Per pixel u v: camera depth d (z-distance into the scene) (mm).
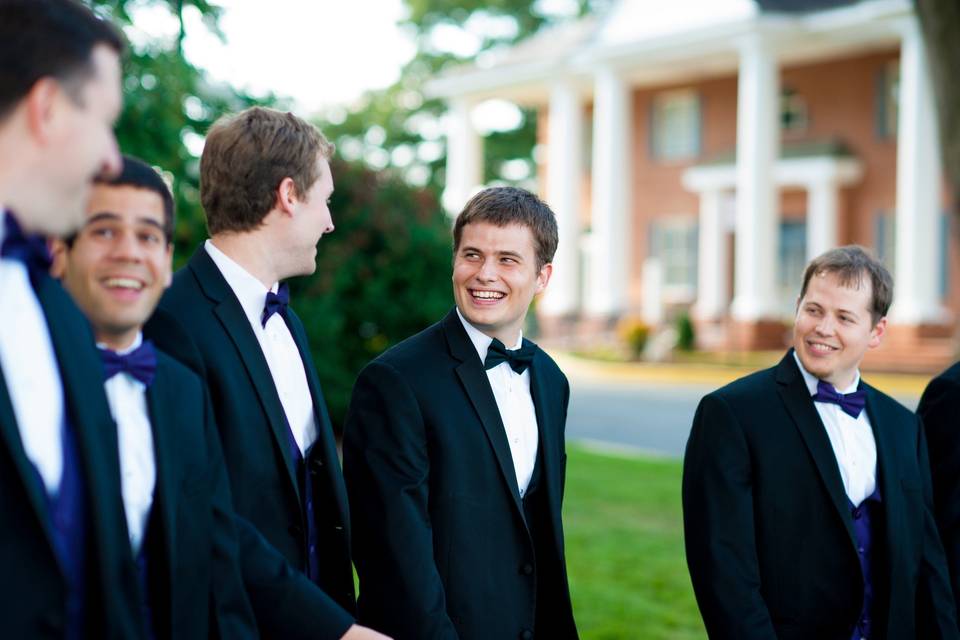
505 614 2428
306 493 2350
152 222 1704
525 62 23781
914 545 2660
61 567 1389
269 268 2363
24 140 1345
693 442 2771
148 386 1734
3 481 1355
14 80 1317
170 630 1679
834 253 2758
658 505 7168
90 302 1677
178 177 4773
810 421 2682
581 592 4926
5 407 1366
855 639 2580
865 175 20969
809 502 2617
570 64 22922
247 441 2168
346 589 2412
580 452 9906
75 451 1480
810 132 21781
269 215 2312
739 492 2613
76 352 1511
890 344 18250
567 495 7500
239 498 2141
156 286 1735
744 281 19891
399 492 2354
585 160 26375
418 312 8789
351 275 8680
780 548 2613
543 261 2635
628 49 21375
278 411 2244
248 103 5004
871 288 2678
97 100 1400
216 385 2166
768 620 2514
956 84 6988
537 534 2607
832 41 19641
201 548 1766
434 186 9742
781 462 2643
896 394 15141
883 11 17984
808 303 2725
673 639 4242
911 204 18125
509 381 2643
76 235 1659
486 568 2422
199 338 2188
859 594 2566
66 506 1461
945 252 19781
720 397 2734
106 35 1424
